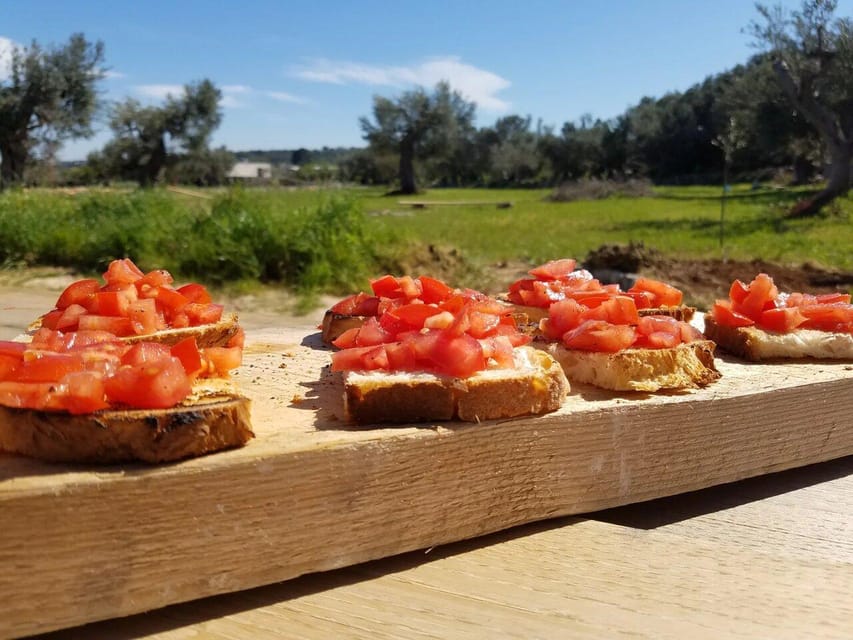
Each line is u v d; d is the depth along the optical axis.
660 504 0.35
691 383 0.36
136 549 0.24
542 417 0.31
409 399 0.29
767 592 0.26
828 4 3.44
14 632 0.23
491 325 0.35
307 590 0.26
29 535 0.22
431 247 1.89
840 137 3.54
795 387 0.37
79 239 1.78
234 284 1.61
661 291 0.49
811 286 1.68
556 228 3.28
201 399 0.27
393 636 0.24
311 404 0.33
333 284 1.64
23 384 0.25
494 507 0.30
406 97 8.37
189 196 2.50
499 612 0.25
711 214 3.81
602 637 0.24
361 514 0.27
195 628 0.24
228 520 0.25
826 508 0.34
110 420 0.24
